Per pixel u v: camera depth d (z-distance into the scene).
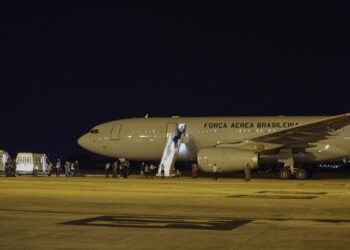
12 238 10.44
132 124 42.22
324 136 36.62
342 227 12.09
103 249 9.38
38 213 14.80
